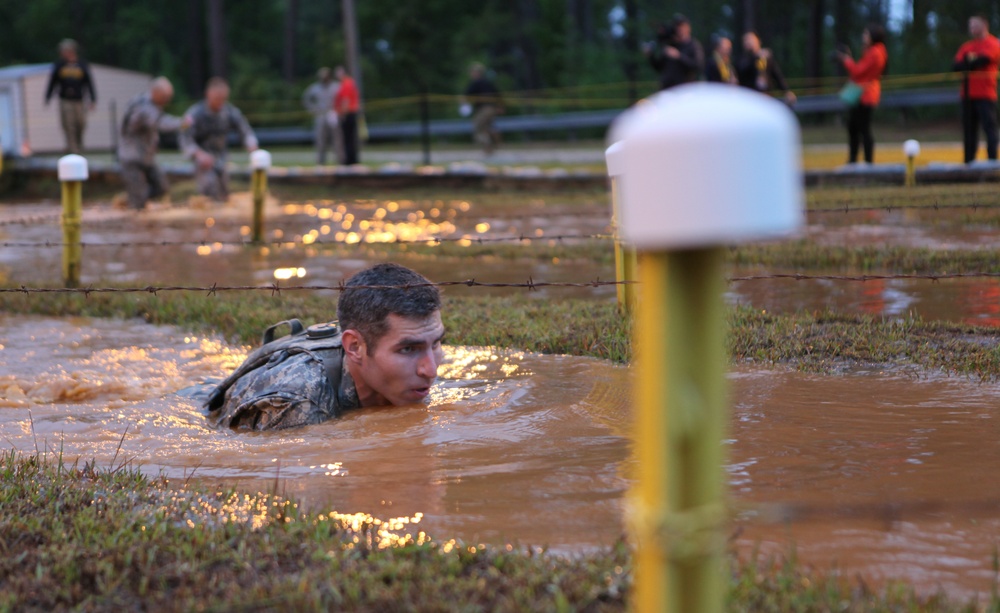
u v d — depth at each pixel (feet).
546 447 14.02
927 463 12.87
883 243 36.60
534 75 186.39
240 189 73.61
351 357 16.35
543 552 9.95
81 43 202.49
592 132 147.54
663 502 4.82
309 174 76.07
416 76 172.04
